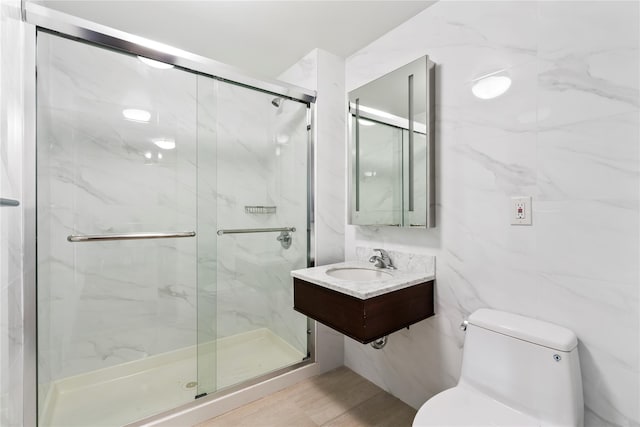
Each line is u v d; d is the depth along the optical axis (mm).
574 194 1102
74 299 1670
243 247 1991
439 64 1557
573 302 1105
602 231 1038
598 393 1047
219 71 1733
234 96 1896
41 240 1450
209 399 1652
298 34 1864
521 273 1251
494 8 1329
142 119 1733
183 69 1711
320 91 2055
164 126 1765
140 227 1783
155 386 1762
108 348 1766
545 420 1016
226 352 1919
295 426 1553
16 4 1167
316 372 2033
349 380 1983
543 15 1177
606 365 1030
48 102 1488
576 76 1092
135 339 1838
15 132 1166
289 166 2102
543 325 1141
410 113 1623
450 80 1508
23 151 1265
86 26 1357
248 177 1986
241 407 1707
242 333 1988
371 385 1924
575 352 1037
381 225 1804
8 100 1078
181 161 1792
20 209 1242
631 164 977
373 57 1950
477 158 1399
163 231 1820
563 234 1131
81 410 1571
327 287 1502
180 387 1758
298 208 2143
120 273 1789
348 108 2021
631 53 974
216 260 1855
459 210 1478
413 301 1507
